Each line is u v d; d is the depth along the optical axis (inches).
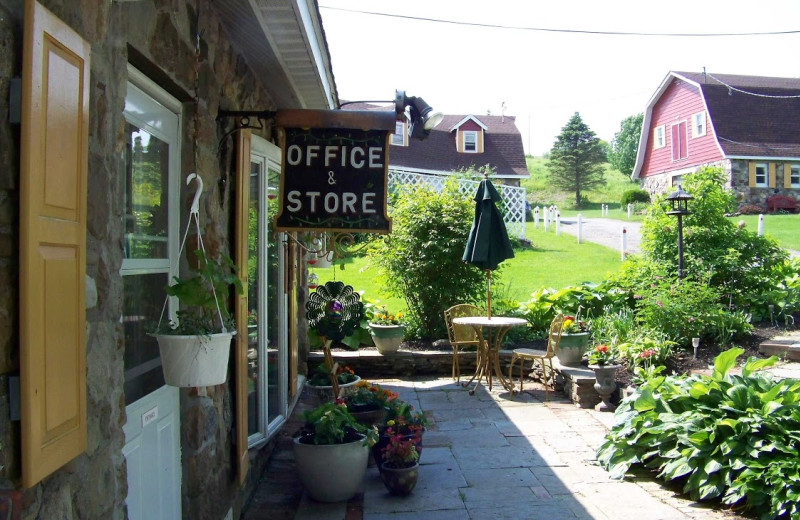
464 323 287.1
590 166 1562.5
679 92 1065.5
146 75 110.4
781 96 1000.9
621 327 306.2
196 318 102.4
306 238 258.2
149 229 114.7
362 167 157.8
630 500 161.5
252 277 189.6
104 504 77.2
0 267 56.6
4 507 57.2
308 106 233.8
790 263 403.2
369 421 196.2
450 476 184.7
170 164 124.6
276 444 215.5
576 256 623.8
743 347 296.4
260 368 191.9
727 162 949.8
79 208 68.7
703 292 302.7
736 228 354.3
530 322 360.2
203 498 126.9
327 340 219.6
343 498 167.3
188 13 122.2
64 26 65.2
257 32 153.9
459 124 1027.9
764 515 141.9
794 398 159.5
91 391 74.7
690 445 164.1
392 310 428.5
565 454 201.6
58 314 63.7
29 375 58.1
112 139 83.0
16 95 57.9
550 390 295.7
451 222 359.9
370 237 378.6
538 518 154.1
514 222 700.7
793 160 959.0
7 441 56.9
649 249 354.6
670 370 272.5
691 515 150.1
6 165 57.2
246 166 160.1
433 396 286.4
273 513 162.7
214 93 142.6
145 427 108.2
